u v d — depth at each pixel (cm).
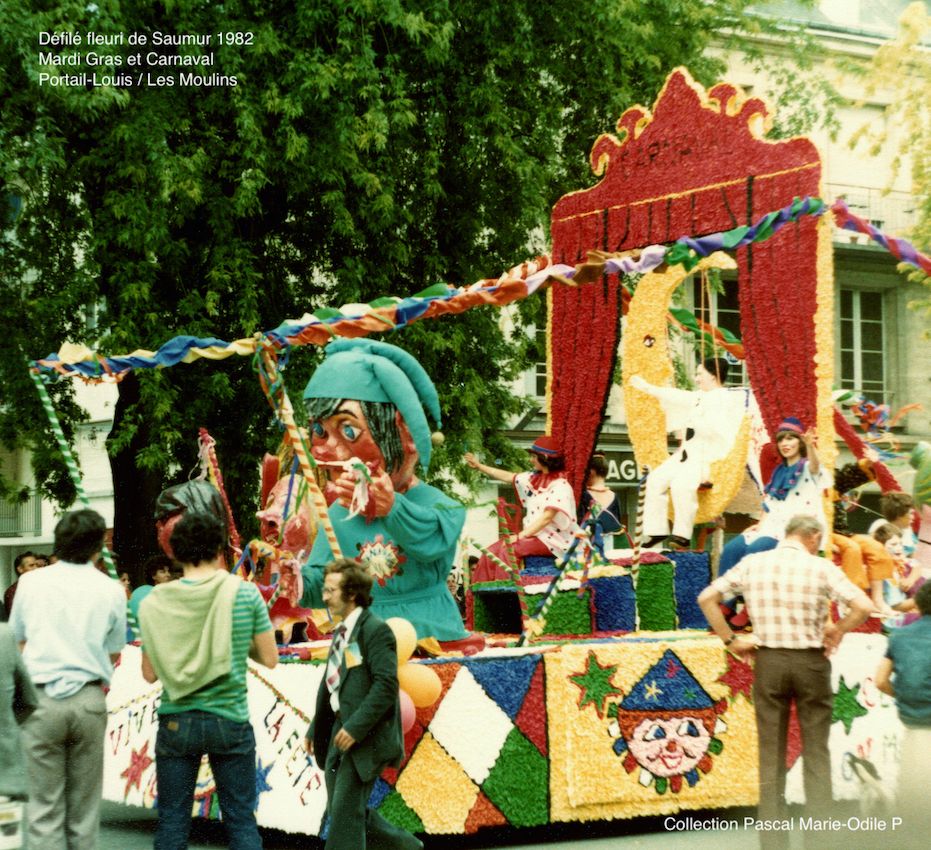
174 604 654
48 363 953
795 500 988
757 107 1087
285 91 1535
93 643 664
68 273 1584
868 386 2689
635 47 1814
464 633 873
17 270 1616
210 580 660
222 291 1575
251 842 646
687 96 1132
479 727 812
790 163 1055
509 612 1070
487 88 1645
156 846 643
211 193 1523
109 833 958
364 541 864
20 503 1752
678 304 1708
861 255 2648
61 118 1499
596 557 1020
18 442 1695
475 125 1650
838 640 741
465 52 1681
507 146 1641
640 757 843
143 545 1684
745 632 966
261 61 1520
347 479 829
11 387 1609
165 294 1580
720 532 1145
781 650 737
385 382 877
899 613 996
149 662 657
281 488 1010
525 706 826
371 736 681
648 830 883
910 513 1166
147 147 1441
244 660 658
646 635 966
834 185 2720
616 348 1173
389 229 1669
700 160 1118
